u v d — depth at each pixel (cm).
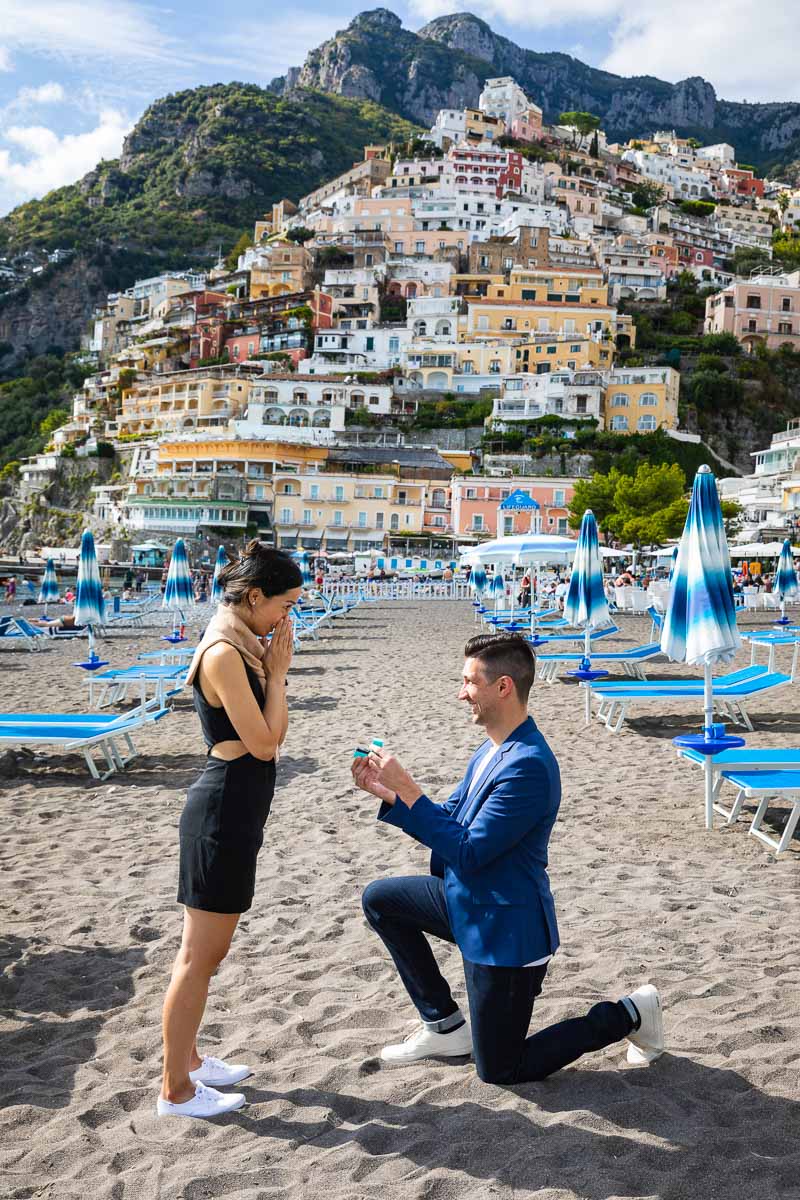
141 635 2727
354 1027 376
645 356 10925
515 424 9219
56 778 872
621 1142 286
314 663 1798
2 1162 286
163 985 418
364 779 319
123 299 16088
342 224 13450
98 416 11938
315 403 9681
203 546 7956
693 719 1157
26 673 1736
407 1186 268
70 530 10406
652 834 654
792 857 600
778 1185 263
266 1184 273
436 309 10925
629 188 16575
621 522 5738
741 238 15812
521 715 329
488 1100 313
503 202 13612
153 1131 304
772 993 393
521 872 311
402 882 344
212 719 308
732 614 715
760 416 10262
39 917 505
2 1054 359
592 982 407
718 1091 317
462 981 416
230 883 306
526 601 3522
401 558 6506
